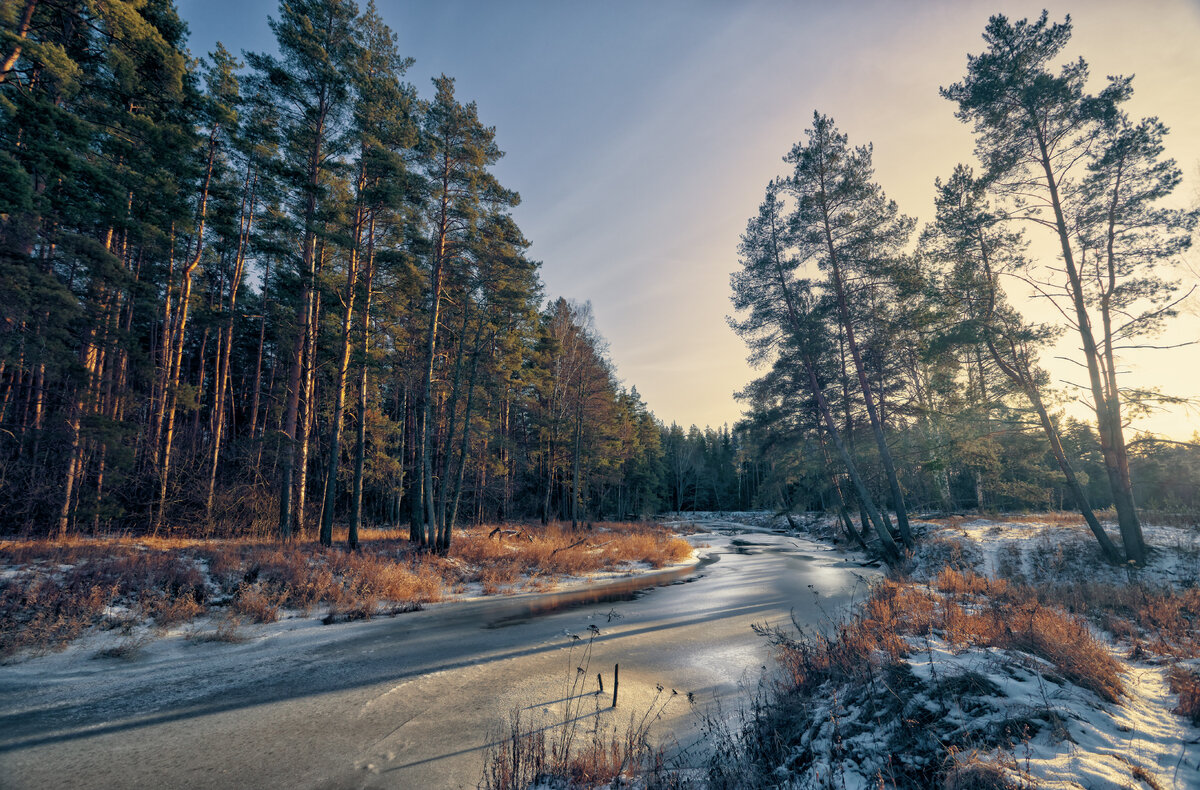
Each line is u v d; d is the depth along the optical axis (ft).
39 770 16.44
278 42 54.60
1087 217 48.11
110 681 24.67
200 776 16.16
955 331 54.60
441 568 54.65
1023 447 61.41
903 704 15.34
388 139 57.47
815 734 16.34
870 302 71.00
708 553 90.07
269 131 57.16
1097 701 14.57
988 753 12.25
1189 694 14.71
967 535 61.67
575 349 116.78
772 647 30.60
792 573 62.54
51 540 44.24
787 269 71.67
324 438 90.68
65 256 45.88
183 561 39.93
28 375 61.26
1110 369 48.65
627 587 54.65
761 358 75.56
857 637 22.53
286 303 66.64
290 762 17.17
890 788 12.42
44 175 39.83
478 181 64.03
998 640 19.11
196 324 66.28
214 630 32.99
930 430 68.33
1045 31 48.67
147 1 47.70
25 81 38.40
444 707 21.95
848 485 88.63
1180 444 46.44
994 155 52.34
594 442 123.13
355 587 43.75
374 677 25.70
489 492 114.73
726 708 21.91
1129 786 10.14
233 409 90.43
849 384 81.00
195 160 63.57
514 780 14.90
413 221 63.72
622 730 19.81
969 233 54.08
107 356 60.64
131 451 49.49
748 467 255.70
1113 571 45.19
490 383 84.07
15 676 24.62
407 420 106.52
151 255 74.02
